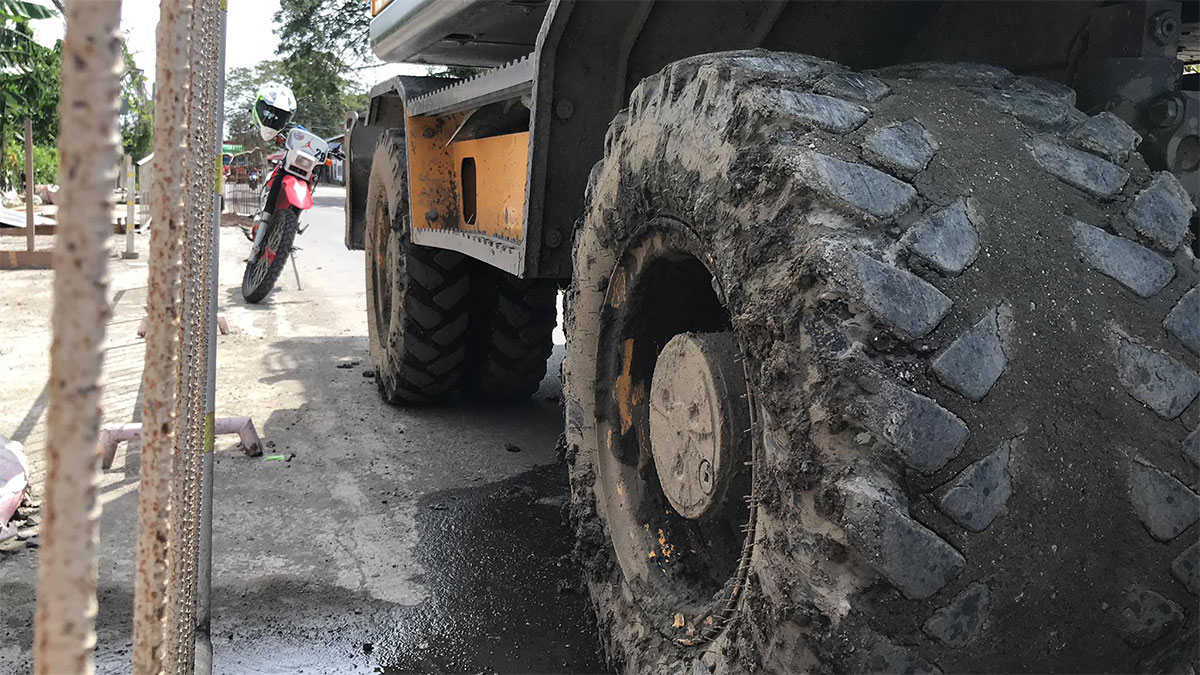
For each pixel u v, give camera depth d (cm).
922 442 138
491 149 356
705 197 175
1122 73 198
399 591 290
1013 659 146
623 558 227
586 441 246
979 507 140
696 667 182
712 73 182
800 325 148
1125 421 147
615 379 239
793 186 155
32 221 957
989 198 156
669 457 207
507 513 351
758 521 164
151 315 91
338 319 746
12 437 417
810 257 147
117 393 510
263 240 777
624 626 219
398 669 248
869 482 139
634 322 229
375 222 516
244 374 554
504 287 446
